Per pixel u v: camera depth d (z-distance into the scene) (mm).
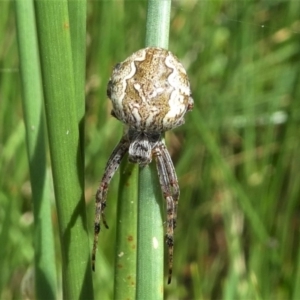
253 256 71
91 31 78
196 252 78
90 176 75
